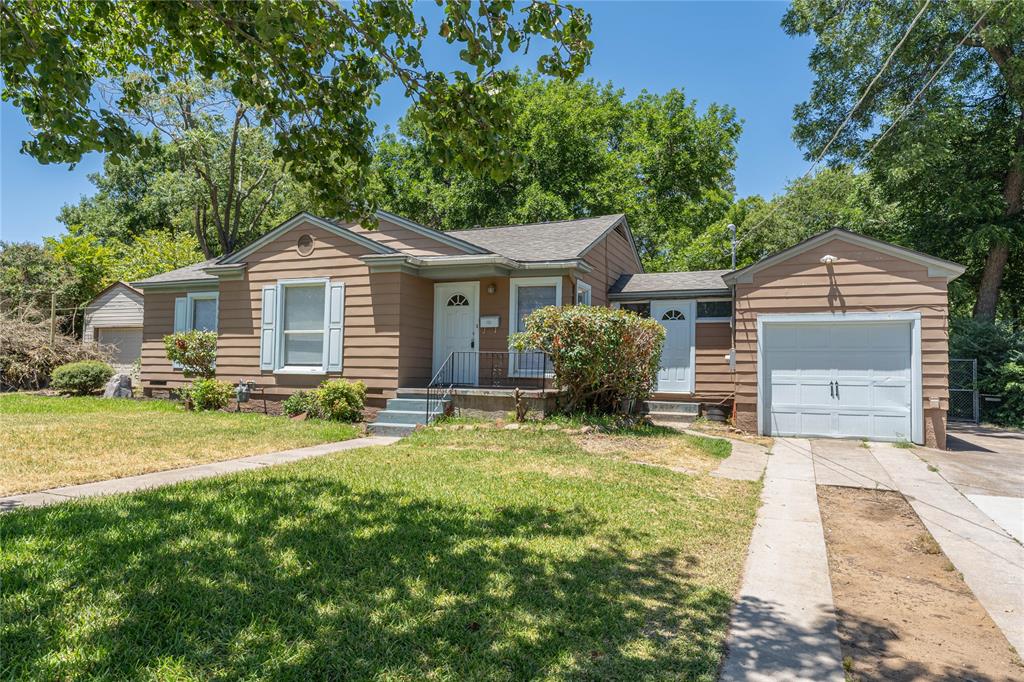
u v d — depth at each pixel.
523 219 22.89
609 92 27.55
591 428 9.62
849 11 19.41
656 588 3.79
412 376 11.75
